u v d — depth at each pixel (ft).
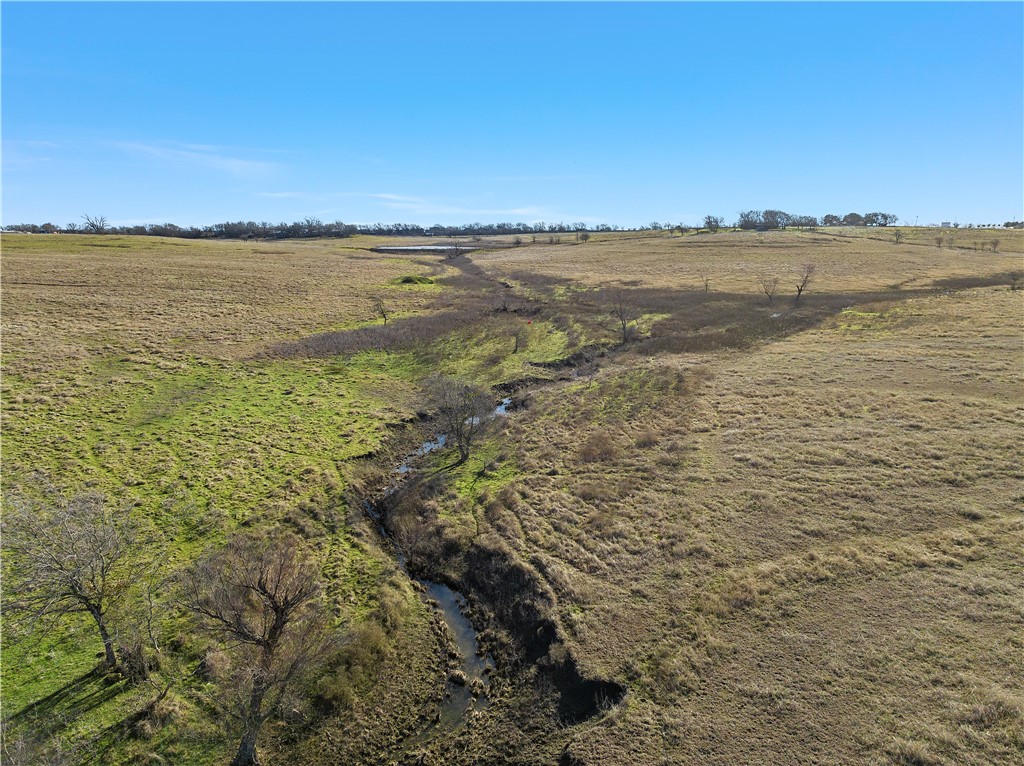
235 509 79.20
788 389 115.65
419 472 94.22
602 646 55.06
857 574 61.46
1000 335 140.15
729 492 79.25
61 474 85.30
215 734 47.93
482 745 48.29
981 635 52.42
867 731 44.42
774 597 59.06
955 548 64.13
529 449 98.22
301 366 144.36
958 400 103.09
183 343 156.04
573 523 75.46
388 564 71.15
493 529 75.56
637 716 47.60
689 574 63.77
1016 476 77.00
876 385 114.52
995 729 43.37
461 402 102.12
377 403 122.42
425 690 54.08
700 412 107.34
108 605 53.21
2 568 57.00
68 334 153.69
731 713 47.06
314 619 56.13
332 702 51.52
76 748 45.27
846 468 82.79
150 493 81.97
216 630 49.70
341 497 84.23
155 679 51.98
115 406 111.96
